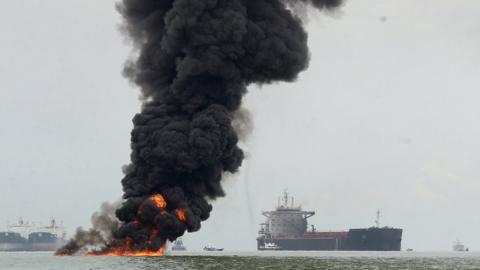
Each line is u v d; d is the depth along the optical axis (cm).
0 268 13612
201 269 11794
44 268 12400
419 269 13938
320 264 14862
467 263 18412
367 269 13138
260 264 14338
